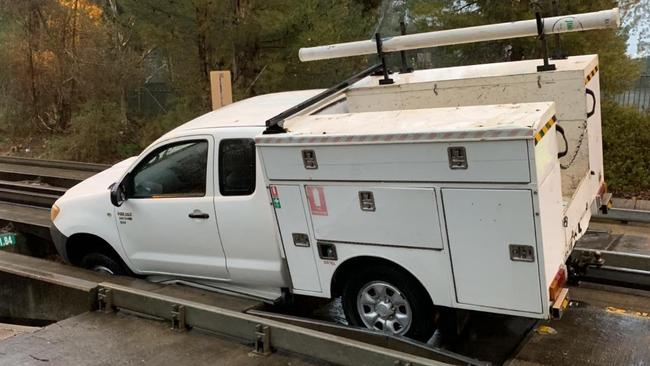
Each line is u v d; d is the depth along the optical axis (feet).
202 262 18.06
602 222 25.88
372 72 20.59
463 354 15.20
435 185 12.93
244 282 17.53
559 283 13.12
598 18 15.53
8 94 72.08
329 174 14.25
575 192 15.71
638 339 15.25
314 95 19.51
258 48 48.96
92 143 61.11
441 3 36.52
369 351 12.82
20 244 29.30
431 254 13.46
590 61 17.43
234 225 17.01
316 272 15.39
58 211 21.11
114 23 63.41
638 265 18.07
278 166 14.99
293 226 15.31
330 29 46.34
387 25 51.19
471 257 12.95
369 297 15.26
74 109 70.49
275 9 46.19
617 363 14.08
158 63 70.44
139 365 14.23
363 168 13.73
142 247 19.35
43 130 73.15
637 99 38.24
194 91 50.34
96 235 20.16
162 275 19.45
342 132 13.96
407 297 14.42
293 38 47.24
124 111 65.41
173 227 18.29
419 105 18.60
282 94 20.81
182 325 16.08
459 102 18.06
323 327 15.31
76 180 39.68
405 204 13.43
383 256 14.12
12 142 71.15
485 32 16.75
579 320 16.51
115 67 64.18
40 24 69.62
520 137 11.64
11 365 14.43
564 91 16.76
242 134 16.75
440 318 14.84
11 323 20.18
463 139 12.25
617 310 17.07
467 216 12.72
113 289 17.65
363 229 14.20
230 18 46.52
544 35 16.43
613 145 34.17
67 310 18.40
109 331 16.21
